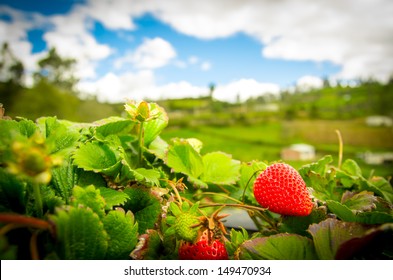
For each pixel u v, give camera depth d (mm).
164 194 199
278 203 194
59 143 190
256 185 204
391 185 271
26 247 148
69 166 186
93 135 214
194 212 175
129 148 245
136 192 190
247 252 169
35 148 127
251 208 191
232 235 193
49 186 175
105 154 202
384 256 168
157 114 212
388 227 144
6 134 176
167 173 242
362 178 244
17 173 125
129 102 213
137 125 234
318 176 222
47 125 195
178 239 175
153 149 242
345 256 156
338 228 167
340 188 253
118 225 161
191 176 231
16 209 159
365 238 149
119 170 198
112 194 179
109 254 160
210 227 168
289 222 199
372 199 200
